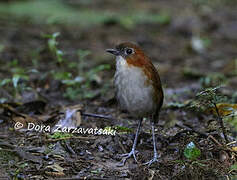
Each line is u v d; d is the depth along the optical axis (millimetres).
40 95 11453
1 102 10359
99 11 25000
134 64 8070
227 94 12359
